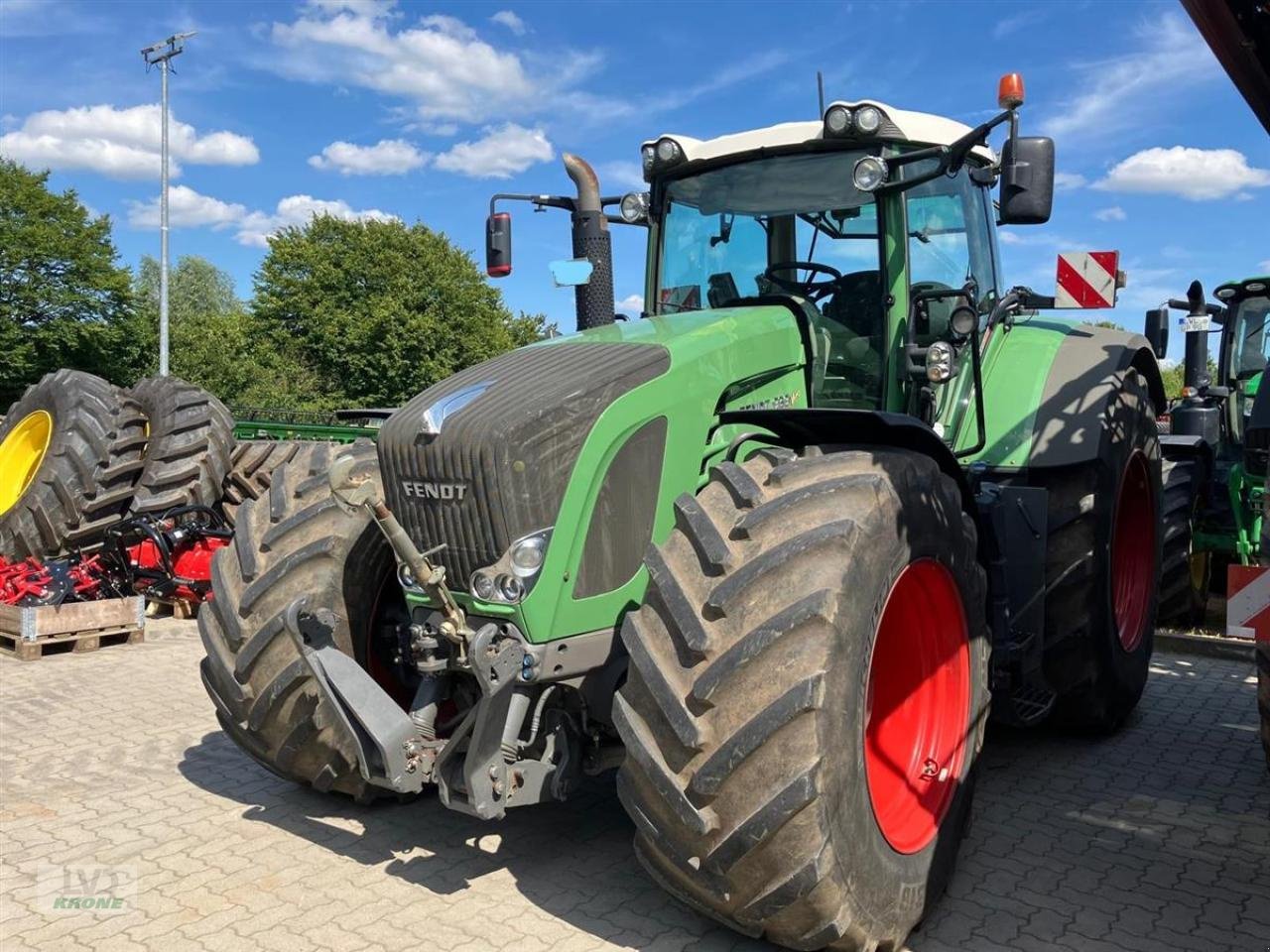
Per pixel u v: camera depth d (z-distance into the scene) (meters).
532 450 2.82
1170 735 4.79
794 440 3.31
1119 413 4.54
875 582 2.70
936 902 3.08
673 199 4.38
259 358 41.56
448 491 2.89
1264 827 3.71
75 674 5.97
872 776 3.11
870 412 2.89
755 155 4.11
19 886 3.28
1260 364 7.83
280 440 10.32
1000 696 4.19
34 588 6.65
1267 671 3.24
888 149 3.88
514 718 2.87
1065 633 4.38
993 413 4.46
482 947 2.89
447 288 43.72
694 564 2.71
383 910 3.11
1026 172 3.45
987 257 4.72
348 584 3.55
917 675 3.32
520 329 48.19
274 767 3.75
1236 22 3.14
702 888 2.63
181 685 5.73
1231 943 2.90
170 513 7.53
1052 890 3.23
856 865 2.59
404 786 2.95
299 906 3.14
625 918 3.05
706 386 3.27
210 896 3.20
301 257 43.34
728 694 2.52
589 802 3.98
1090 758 4.48
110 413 7.94
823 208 3.99
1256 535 6.98
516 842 3.60
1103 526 4.39
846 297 3.96
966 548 3.19
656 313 4.40
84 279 36.34
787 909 2.54
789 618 2.50
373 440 3.92
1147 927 3.00
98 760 4.47
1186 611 7.00
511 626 2.84
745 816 2.48
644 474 3.08
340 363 42.03
